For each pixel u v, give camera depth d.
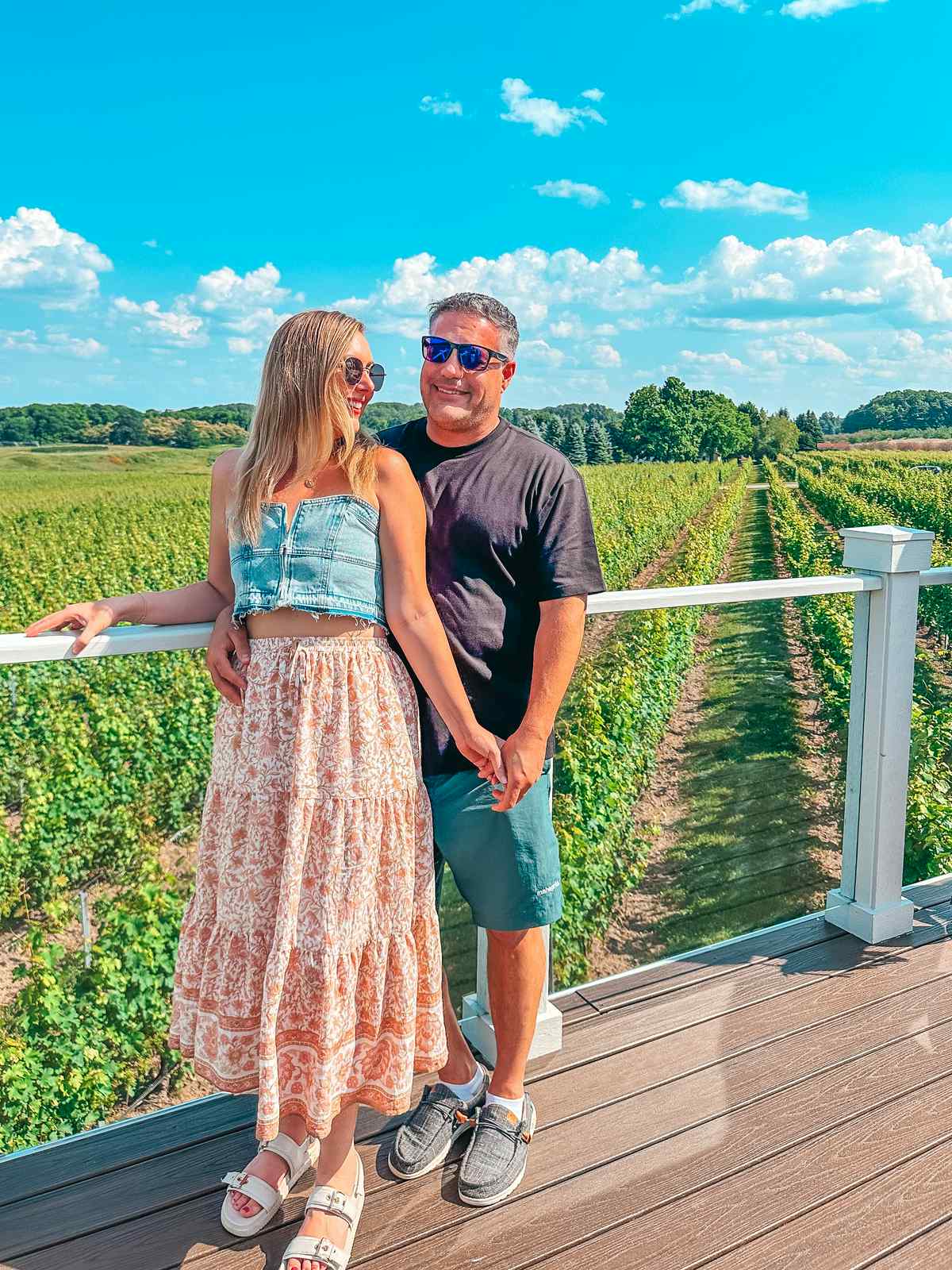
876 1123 1.90
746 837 2.63
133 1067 2.01
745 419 69.75
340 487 1.51
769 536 15.52
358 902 1.48
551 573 1.64
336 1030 1.47
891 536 2.43
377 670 1.52
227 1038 1.48
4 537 28.33
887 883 2.62
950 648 2.81
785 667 2.61
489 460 1.69
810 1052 2.13
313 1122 1.46
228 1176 1.66
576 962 2.43
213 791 1.58
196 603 1.75
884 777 2.55
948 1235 1.62
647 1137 1.86
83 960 1.94
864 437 72.06
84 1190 1.72
